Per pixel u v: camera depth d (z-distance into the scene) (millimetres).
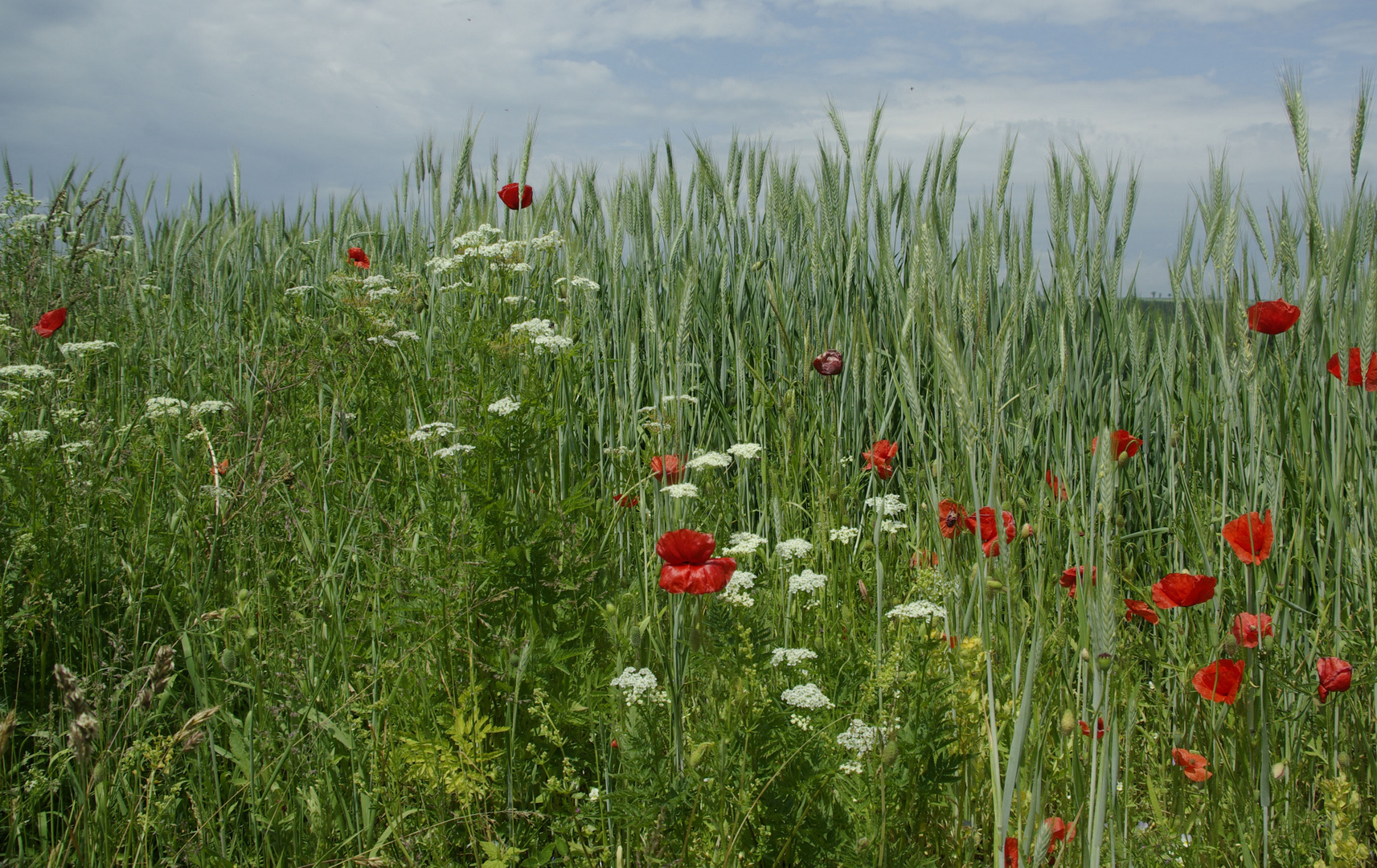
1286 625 2607
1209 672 2244
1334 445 2598
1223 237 2607
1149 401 4020
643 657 2473
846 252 4785
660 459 2727
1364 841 2393
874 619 2689
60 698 2535
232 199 7672
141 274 6961
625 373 4234
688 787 1948
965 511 2318
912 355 2859
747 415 4438
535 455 2865
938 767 2002
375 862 1969
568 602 2684
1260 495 2871
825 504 3283
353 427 3820
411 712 2338
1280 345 3115
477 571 2473
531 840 2219
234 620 2533
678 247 4793
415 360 4121
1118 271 3236
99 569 3057
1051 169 3303
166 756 1959
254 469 2975
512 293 4152
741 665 2016
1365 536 2701
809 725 2057
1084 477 2502
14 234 4789
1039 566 2014
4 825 2207
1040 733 1868
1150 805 2322
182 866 2094
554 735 2133
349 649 2621
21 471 3279
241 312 6168
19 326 4711
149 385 5145
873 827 1913
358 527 3066
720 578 2088
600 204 5207
